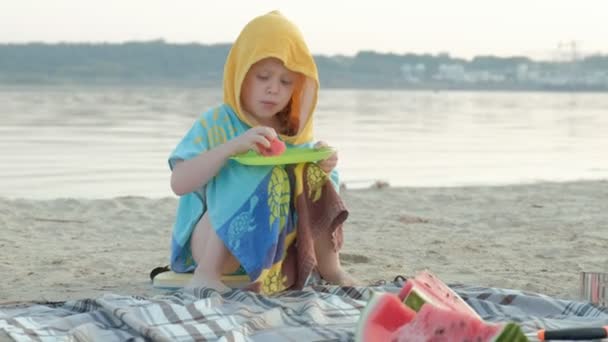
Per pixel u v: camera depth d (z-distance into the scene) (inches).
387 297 148.3
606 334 146.5
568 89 6855.3
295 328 167.2
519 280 242.5
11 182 529.0
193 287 199.3
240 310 177.9
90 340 159.5
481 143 887.7
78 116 1288.1
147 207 404.2
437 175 601.9
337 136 941.8
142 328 161.8
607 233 332.8
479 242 310.2
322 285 215.9
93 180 544.4
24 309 187.8
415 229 341.1
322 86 6363.2
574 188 493.7
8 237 315.9
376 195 451.5
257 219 203.6
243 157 202.5
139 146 773.9
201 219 211.9
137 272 253.0
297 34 214.4
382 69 6427.2
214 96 2849.4
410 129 1107.3
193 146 212.4
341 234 220.1
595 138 993.5
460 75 6673.2
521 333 128.3
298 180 209.8
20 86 4566.9
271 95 213.2
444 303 152.6
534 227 347.3
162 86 5260.8
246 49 210.8
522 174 617.9
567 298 220.7
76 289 228.5
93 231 335.9
